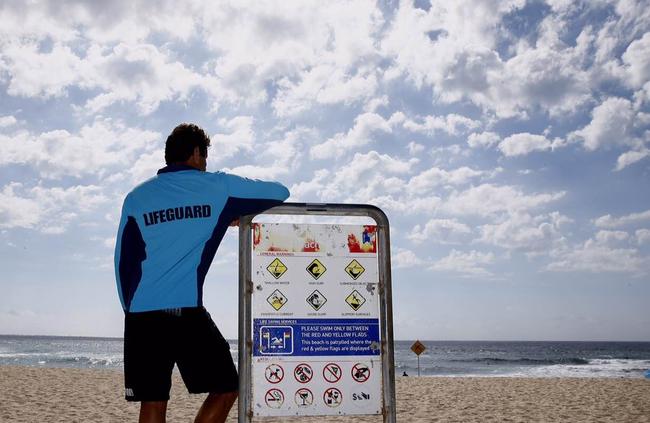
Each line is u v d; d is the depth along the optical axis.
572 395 11.67
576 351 110.62
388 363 2.83
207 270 2.42
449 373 43.53
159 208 2.36
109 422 7.91
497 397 11.43
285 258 2.85
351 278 2.90
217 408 2.44
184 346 2.29
